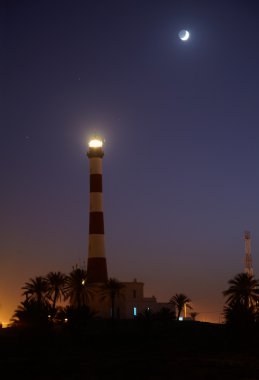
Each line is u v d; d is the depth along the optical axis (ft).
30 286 469.57
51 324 408.87
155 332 450.30
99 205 529.86
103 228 528.22
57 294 474.49
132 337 425.28
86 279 497.05
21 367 307.17
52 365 313.94
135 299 535.60
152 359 338.34
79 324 420.77
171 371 293.43
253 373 287.48
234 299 439.63
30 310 403.13
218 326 475.72
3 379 273.95
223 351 375.45
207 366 310.24
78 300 483.10
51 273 475.72
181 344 403.75
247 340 402.93
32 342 394.73
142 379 271.28
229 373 287.28
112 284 483.10
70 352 367.86
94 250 519.60
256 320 415.23
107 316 507.71
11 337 416.46
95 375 282.56
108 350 378.12
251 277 442.50
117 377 276.41
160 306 546.26
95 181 534.37
